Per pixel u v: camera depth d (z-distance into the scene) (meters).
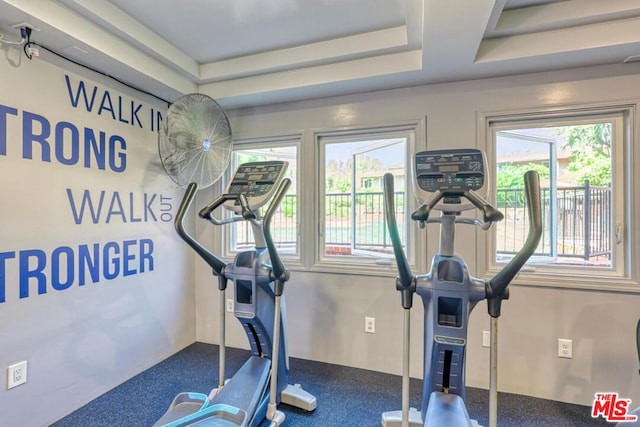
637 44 1.82
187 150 2.37
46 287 1.87
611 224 2.16
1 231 1.67
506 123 2.34
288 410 2.06
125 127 2.38
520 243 2.35
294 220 2.93
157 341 2.68
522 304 2.24
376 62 2.26
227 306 3.03
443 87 2.40
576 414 2.03
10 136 1.70
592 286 2.10
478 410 2.08
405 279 1.51
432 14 1.59
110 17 1.87
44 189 1.86
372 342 2.58
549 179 2.30
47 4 1.63
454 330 1.51
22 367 1.76
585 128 2.22
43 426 1.85
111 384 2.27
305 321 2.77
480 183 1.47
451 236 1.57
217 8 1.90
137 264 2.49
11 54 1.71
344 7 1.90
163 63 2.35
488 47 2.03
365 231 2.72
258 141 2.95
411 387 2.34
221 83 2.67
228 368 2.60
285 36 2.22
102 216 2.21
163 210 2.74
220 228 3.07
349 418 1.99
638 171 2.04
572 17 1.82
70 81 2.00
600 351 2.10
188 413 1.83
